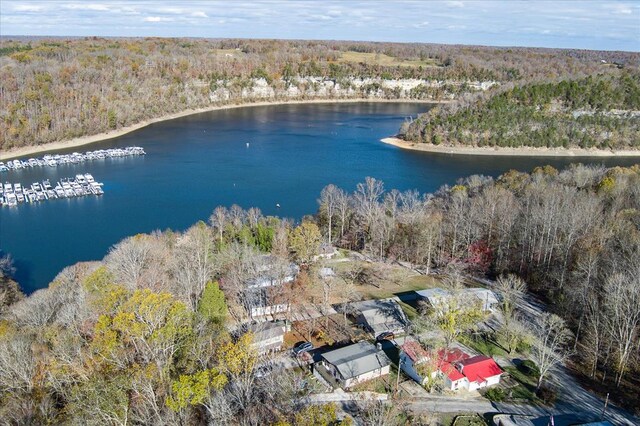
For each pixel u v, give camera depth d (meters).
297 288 92.81
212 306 74.44
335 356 71.31
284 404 55.22
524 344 78.25
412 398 66.69
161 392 55.22
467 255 110.62
